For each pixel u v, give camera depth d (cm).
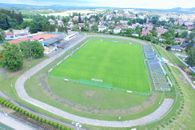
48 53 11112
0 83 7219
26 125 5050
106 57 11194
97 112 5875
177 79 8881
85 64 9850
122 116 5753
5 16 16638
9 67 8194
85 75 8506
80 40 14938
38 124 5103
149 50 13462
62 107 5997
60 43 13312
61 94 6744
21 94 6556
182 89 7862
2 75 7888
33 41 10281
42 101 6241
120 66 9919
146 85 7931
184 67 11044
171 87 7856
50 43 12244
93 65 9794
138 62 10750
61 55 10975
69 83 7612
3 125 4972
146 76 8888
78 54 11362
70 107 6028
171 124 5506
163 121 5597
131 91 7312
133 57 11569
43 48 10475
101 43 14412
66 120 5366
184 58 12900
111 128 5166
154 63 10731
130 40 16412
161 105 6481
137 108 6228
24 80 7594
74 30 19125
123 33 18550
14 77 7781
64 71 8750
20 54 8669
